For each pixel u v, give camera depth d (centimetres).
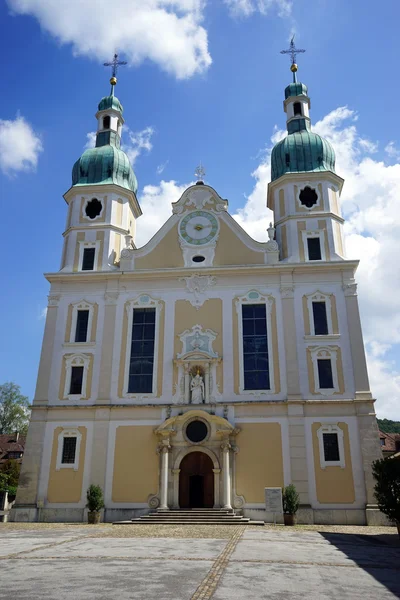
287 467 3272
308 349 3547
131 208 4444
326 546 1952
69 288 3891
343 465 3250
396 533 2577
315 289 3703
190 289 3788
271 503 3028
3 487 4559
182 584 1114
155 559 1504
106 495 3312
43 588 1059
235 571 1304
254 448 3341
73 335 3747
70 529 2681
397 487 2306
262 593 1045
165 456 3319
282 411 3400
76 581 1140
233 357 3575
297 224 3991
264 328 3650
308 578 1235
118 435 3447
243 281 3778
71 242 4100
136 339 3700
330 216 3991
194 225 4006
